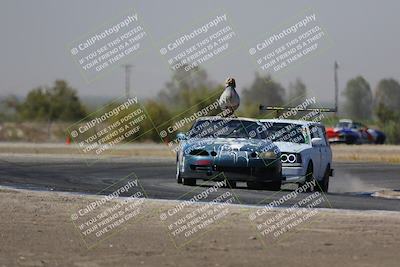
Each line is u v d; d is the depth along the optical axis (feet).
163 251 108.37
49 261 101.55
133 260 102.58
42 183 196.24
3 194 161.27
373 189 221.05
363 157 378.12
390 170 297.53
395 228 125.08
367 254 106.42
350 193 203.92
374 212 144.15
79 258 103.71
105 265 99.55
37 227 124.57
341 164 332.39
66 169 250.16
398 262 101.96
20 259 102.27
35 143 569.64
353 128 572.51
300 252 107.76
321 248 110.22
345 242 114.21
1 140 639.35
